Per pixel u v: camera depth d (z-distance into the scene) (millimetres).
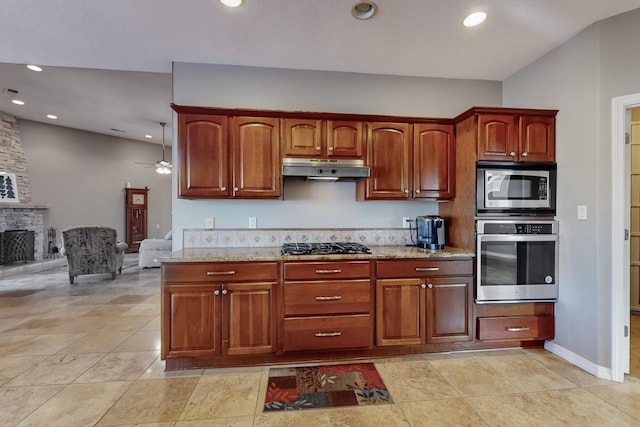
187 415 1767
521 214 2549
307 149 2650
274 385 2072
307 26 2277
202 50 2623
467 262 2506
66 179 6973
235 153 2586
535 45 2539
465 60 2795
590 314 2262
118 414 1770
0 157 5879
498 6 2057
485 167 2521
